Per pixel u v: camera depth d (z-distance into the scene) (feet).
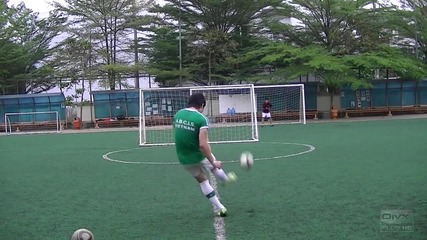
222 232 19.33
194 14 114.73
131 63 118.62
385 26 109.40
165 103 95.40
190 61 116.06
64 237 19.74
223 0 110.83
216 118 91.35
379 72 122.31
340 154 43.27
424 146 47.21
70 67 116.47
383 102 111.75
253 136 66.49
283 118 104.88
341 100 110.32
